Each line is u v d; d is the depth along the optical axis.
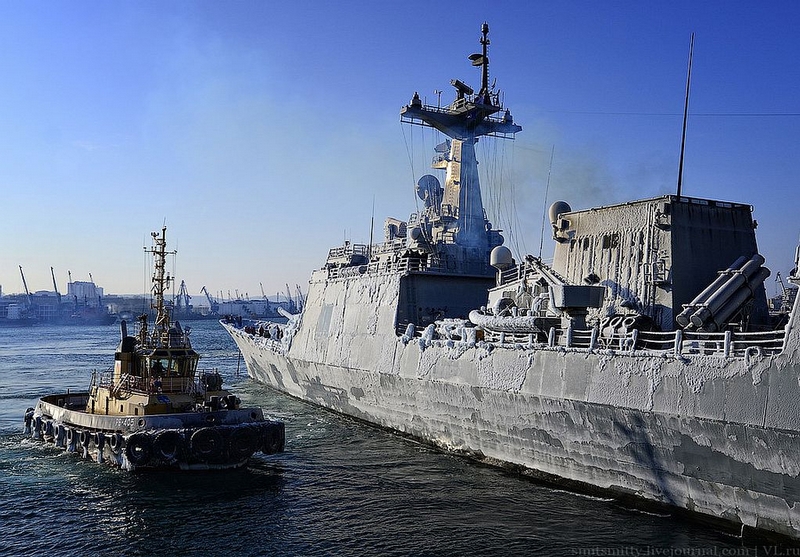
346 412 40.06
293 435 34.97
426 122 42.31
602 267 27.75
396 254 38.62
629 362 21.89
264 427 28.81
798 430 17.47
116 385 32.06
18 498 25.08
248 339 55.97
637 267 26.31
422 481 26.72
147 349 32.44
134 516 23.36
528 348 25.84
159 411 29.39
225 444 27.88
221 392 32.19
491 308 30.53
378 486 26.22
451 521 22.45
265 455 30.92
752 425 18.45
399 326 35.41
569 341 24.45
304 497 25.16
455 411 29.94
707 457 19.91
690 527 20.69
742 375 18.88
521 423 26.30
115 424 29.09
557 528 21.42
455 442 30.50
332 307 42.97
